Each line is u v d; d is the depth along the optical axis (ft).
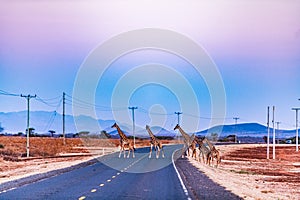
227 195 72.08
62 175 102.78
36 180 91.25
